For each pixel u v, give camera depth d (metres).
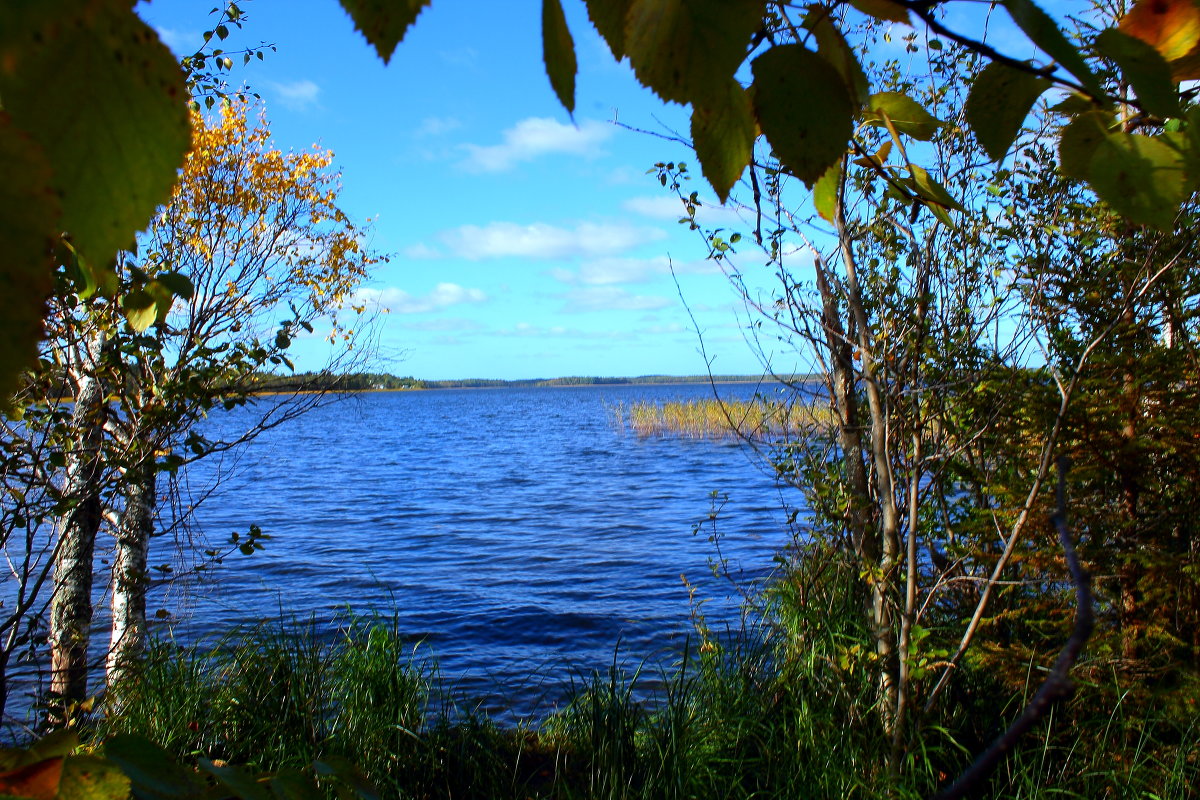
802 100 0.36
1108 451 4.25
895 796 4.05
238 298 6.75
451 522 18.47
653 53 0.34
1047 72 0.39
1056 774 4.14
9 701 5.97
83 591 6.12
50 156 0.20
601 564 13.39
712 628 9.12
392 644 5.81
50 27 0.20
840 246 4.60
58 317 3.87
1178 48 0.39
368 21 0.29
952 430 4.69
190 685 5.39
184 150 0.22
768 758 4.68
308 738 5.16
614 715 5.16
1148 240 3.86
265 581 12.59
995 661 4.40
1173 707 3.95
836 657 5.00
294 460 34.06
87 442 5.05
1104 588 4.43
